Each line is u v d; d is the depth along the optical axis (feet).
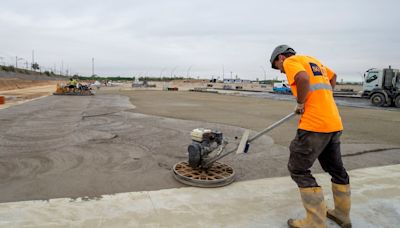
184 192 11.03
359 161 16.43
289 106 53.88
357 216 9.50
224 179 11.77
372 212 9.78
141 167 14.30
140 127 26.35
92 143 19.38
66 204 9.80
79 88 81.71
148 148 18.31
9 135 21.44
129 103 54.29
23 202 9.89
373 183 12.53
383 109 54.19
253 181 12.46
